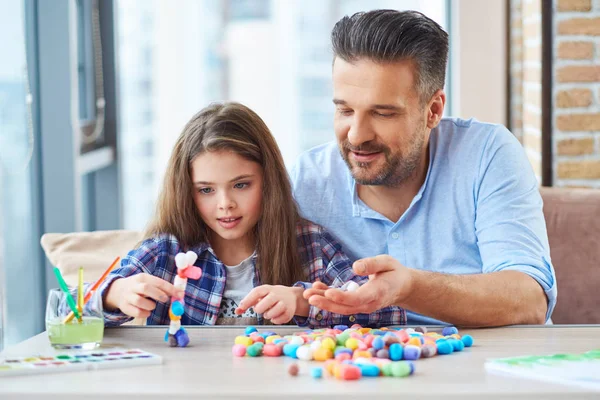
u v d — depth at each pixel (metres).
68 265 2.13
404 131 1.79
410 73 1.76
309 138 6.05
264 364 1.24
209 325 1.65
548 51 3.36
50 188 3.12
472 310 1.53
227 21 5.96
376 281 1.43
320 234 1.97
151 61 5.67
